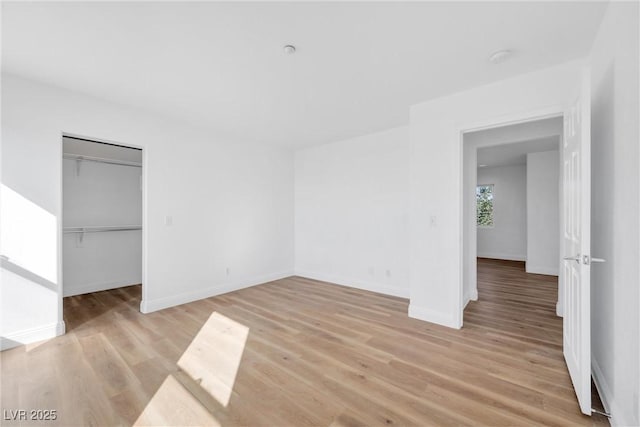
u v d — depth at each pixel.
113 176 4.45
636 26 1.32
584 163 1.60
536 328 2.80
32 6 1.59
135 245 4.67
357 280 4.39
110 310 3.36
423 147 3.01
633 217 1.37
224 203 4.13
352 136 4.34
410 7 1.62
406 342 2.51
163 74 2.42
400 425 1.54
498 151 5.45
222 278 4.09
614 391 1.56
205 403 1.72
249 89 2.71
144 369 2.09
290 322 2.99
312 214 5.00
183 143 3.66
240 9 1.64
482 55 2.14
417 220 3.05
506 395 1.77
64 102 2.69
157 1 1.56
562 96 2.26
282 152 5.04
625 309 1.44
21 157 2.46
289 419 1.59
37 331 2.53
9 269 2.40
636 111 1.33
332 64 2.26
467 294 3.65
